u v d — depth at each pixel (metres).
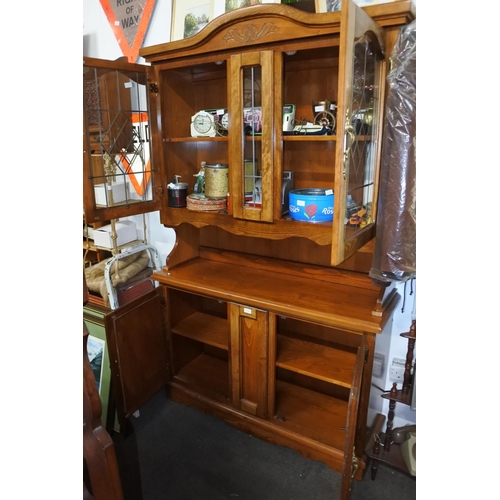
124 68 1.46
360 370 1.22
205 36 1.37
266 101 1.32
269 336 1.58
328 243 1.33
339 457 1.54
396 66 1.11
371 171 1.26
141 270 2.04
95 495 0.93
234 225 1.53
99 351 1.85
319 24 1.17
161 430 1.84
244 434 1.81
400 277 1.21
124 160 1.67
